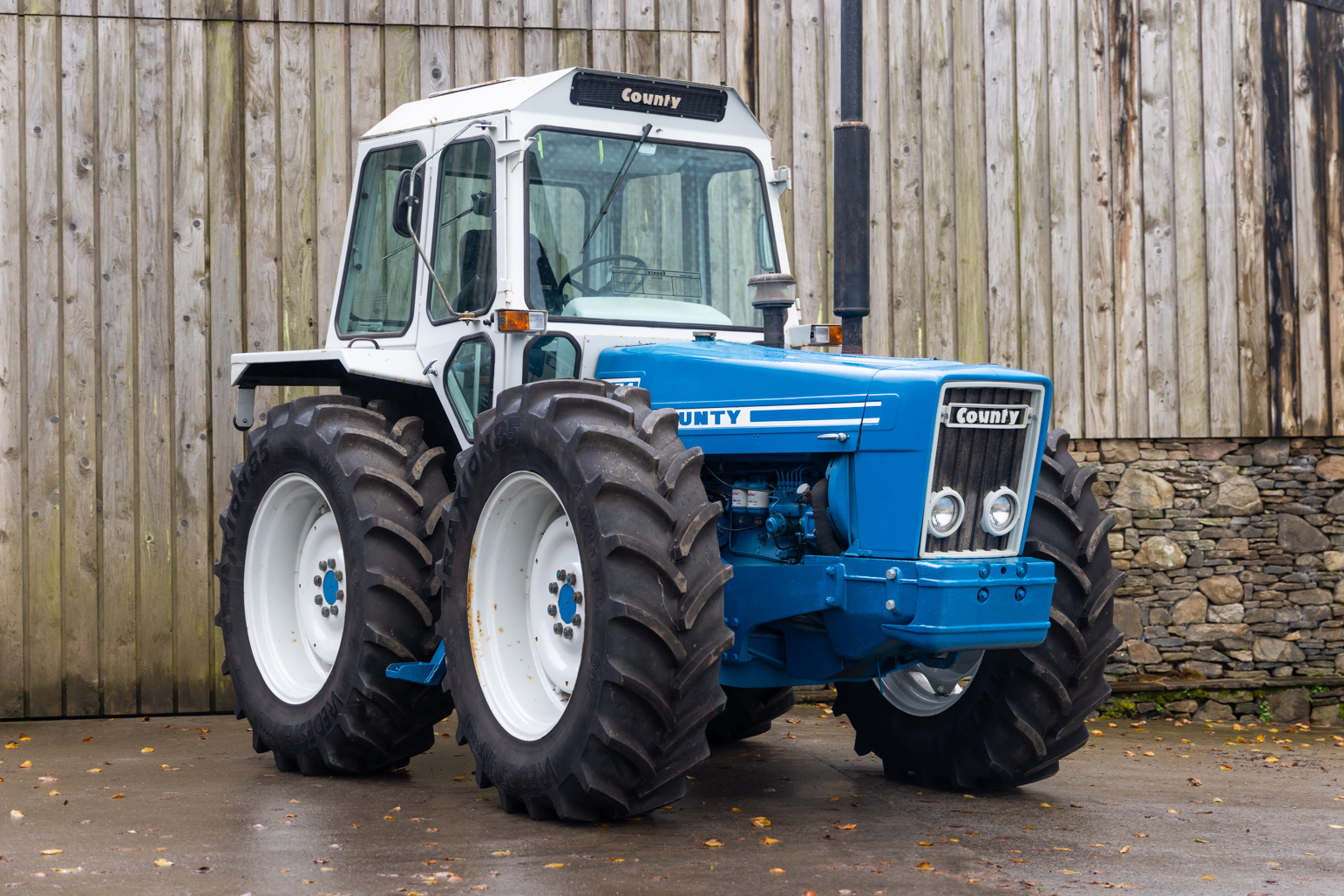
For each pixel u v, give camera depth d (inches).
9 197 242.1
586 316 176.7
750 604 161.8
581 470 147.2
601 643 143.3
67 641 244.8
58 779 183.8
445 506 171.6
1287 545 282.0
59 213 244.4
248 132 250.7
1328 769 214.7
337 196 253.9
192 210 249.0
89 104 245.4
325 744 181.5
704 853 138.4
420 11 257.1
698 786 180.2
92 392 245.4
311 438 188.4
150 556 247.9
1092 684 171.2
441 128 189.0
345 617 181.0
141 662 247.8
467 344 182.2
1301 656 280.7
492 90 189.0
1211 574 280.1
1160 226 279.9
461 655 165.9
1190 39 281.1
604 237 181.2
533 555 166.9
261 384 216.7
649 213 184.9
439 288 174.1
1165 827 158.2
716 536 149.2
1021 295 276.2
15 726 237.3
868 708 189.6
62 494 244.7
